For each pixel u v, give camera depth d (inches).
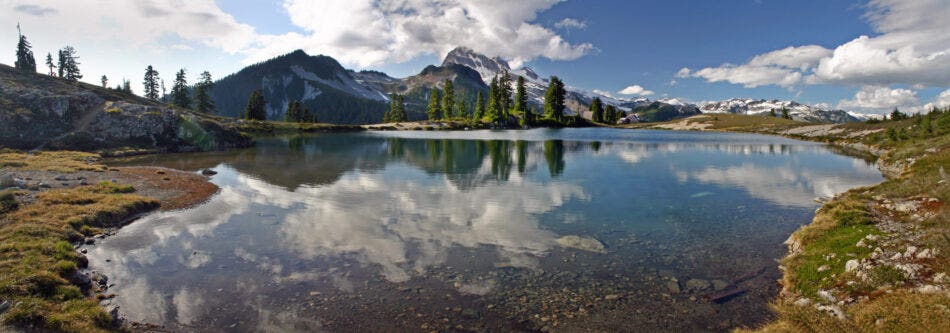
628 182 1273.4
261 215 855.7
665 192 1116.5
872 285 418.9
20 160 1437.0
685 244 670.5
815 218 735.7
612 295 482.6
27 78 2984.7
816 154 2177.7
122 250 641.6
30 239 603.8
